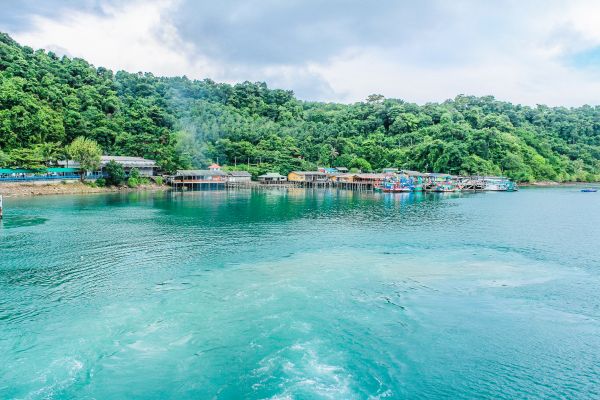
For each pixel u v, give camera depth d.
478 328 29.20
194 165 171.25
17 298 34.31
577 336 28.25
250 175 163.75
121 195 123.38
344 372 23.70
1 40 187.25
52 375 23.14
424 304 33.28
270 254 49.12
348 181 159.25
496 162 186.25
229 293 35.28
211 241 56.31
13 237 57.62
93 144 135.00
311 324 29.38
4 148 123.81
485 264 45.12
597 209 94.75
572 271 42.69
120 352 25.56
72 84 188.00
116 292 35.72
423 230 65.50
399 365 24.55
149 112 183.50
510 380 23.36
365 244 54.88
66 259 46.34
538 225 70.69
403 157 192.88
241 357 25.05
